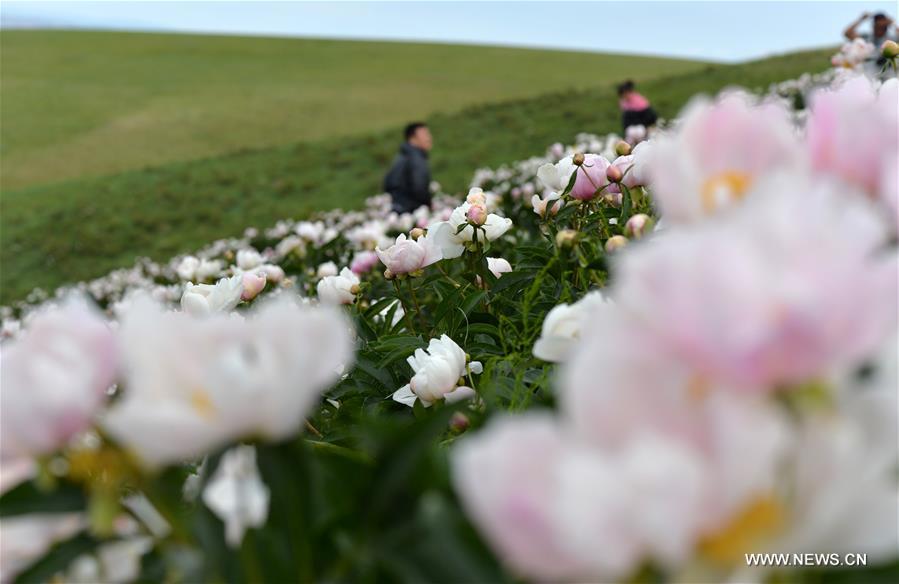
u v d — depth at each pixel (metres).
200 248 18.28
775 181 0.62
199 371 0.75
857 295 0.55
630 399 0.59
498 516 0.54
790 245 0.57
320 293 2.99
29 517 0.86
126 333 0.76
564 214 2.88
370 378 2.46
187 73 44.50
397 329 3.04
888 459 0.58
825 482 0.56
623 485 0.53
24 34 54.97
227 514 0.91
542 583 0.62
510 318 2.48
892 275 0.57
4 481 0.86
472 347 2.37
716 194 0.74
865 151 0.79
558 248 1.73
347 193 21.45
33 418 0.77
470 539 0.72
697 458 0.56
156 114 35.81
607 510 0.52
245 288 2.83
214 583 0.83
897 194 0.75
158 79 43.12
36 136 32.91
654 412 0.58
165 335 0.75
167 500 0.87
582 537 0.52
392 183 9.57
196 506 0.84
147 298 0.78
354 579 0.82
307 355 0.73
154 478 0.86
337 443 1.71
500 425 0.58
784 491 0.56
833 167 0.81
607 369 0.59
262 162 25.11
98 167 28.98
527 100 28.59
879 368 0.69
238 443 0.78
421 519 0.78
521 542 0.54
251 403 0.72
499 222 2.82
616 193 2.79
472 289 2.86
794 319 0.54
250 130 33.19
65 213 21.98
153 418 0.71
